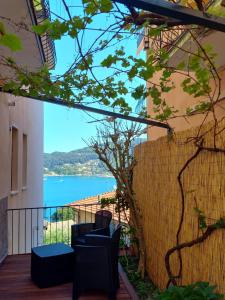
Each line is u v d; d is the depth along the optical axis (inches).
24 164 331.3
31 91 129.7
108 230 171.9
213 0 111.3
